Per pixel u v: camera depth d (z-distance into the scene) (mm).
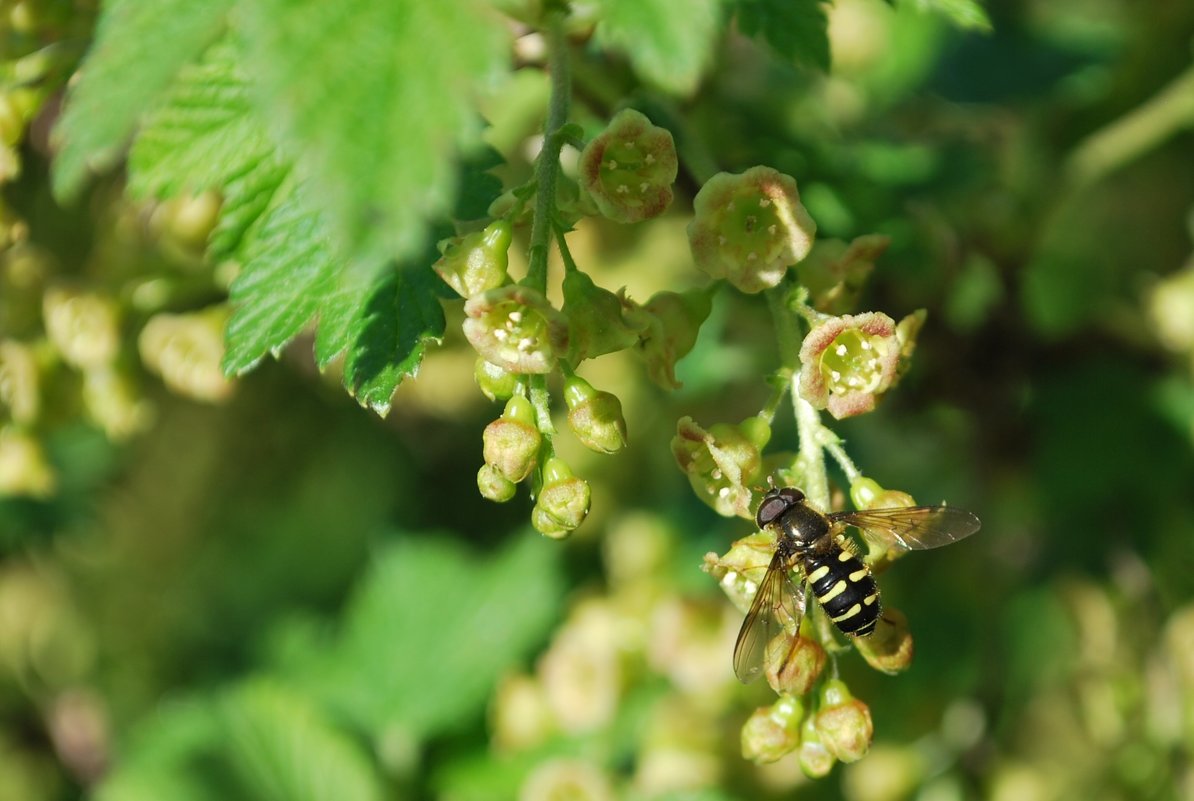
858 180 279
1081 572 298
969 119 303
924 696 295
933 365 290
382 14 215
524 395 231
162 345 275
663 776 287
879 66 305
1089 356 294
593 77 256
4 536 320
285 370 346
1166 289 293
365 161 211
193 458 357
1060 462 296
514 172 284
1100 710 297
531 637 307
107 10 220
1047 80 303
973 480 301
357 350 240
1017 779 296
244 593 377
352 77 213
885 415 296
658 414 300
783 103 286
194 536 367
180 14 219
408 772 302
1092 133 301
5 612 355
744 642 240
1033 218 293
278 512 379
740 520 295
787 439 283
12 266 278
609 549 303
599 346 231
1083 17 311
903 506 238
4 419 277
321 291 242
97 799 301
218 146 248
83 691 356
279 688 303
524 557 310
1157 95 300
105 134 217
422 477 339
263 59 214
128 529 359
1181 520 295
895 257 275
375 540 321
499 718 301
